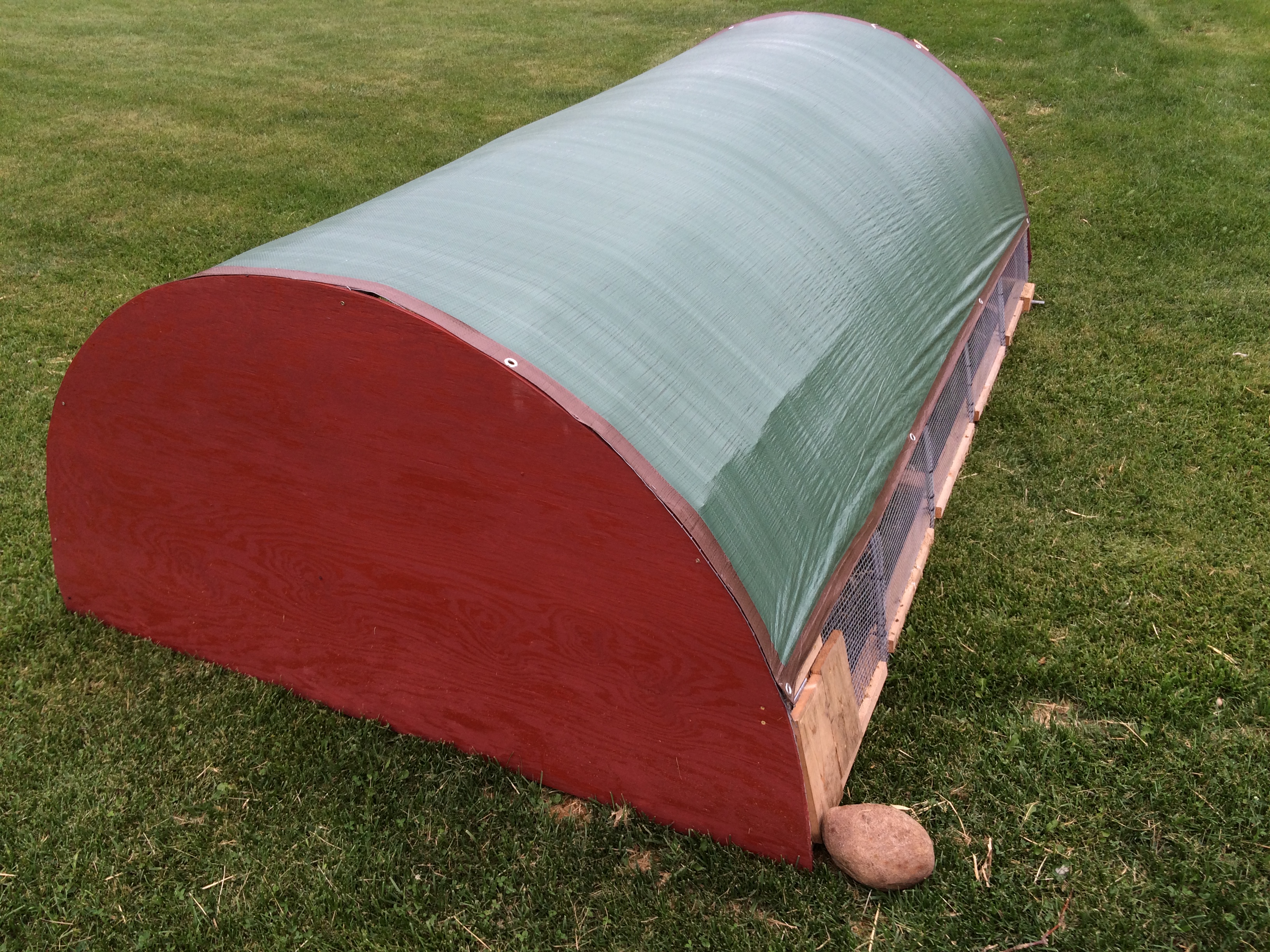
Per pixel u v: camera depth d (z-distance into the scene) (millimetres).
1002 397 5727
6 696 3906
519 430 2828
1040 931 2961
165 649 4113
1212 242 7406
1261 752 3465
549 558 3012
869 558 3768
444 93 11695
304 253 3176
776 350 3445
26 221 8195
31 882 3219
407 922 3070
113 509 3828
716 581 2791
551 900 3127
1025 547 4566
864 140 4844
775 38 5715
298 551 3498
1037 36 12805
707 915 3068
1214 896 2998
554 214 3492
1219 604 4148
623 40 13789
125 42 13898
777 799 3104
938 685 3828
